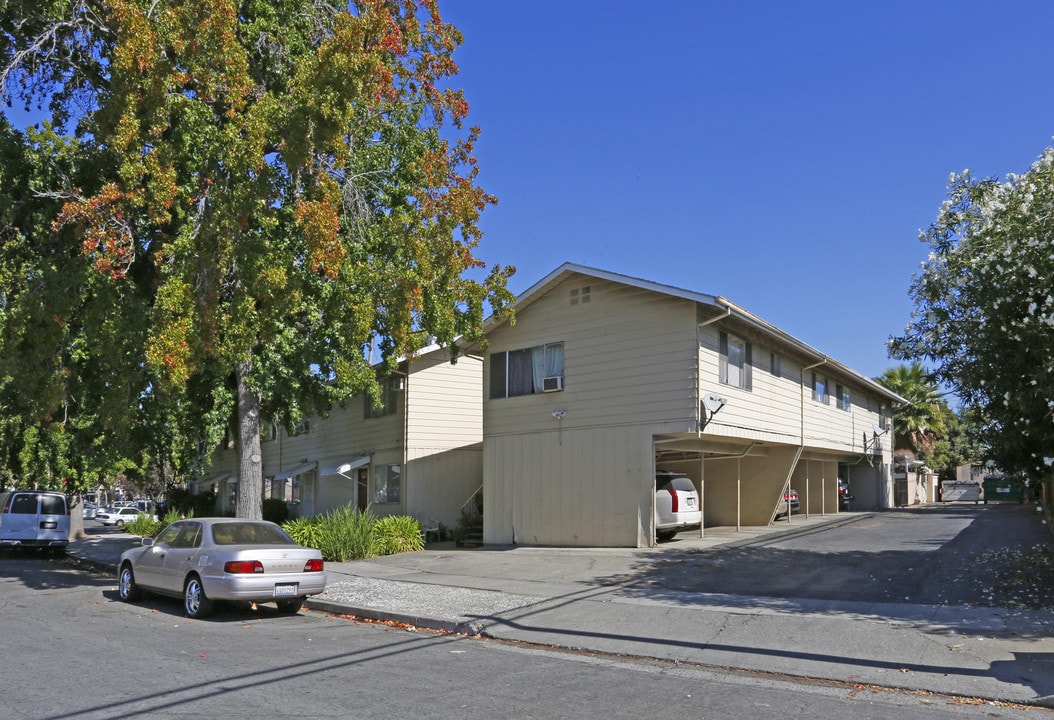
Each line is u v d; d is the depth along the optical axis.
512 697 7.56
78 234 13.69
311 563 12.75
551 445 20.11
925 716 7.07
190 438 24.33
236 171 13.35
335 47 13.55
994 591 11.71
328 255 13.67
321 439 31.52
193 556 12.67
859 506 33.69
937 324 11.53
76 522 34.62
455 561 18.09
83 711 6.93
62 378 16.44
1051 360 10.02
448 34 16.62
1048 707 7.34
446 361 26.59
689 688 7.99
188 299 13.38
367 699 7.42
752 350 21.03
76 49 15.28
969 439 12.77
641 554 17.25
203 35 12.98
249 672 8.51
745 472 24.17
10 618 12.28
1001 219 10.80
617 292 19.34
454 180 16.50
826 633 9.78
